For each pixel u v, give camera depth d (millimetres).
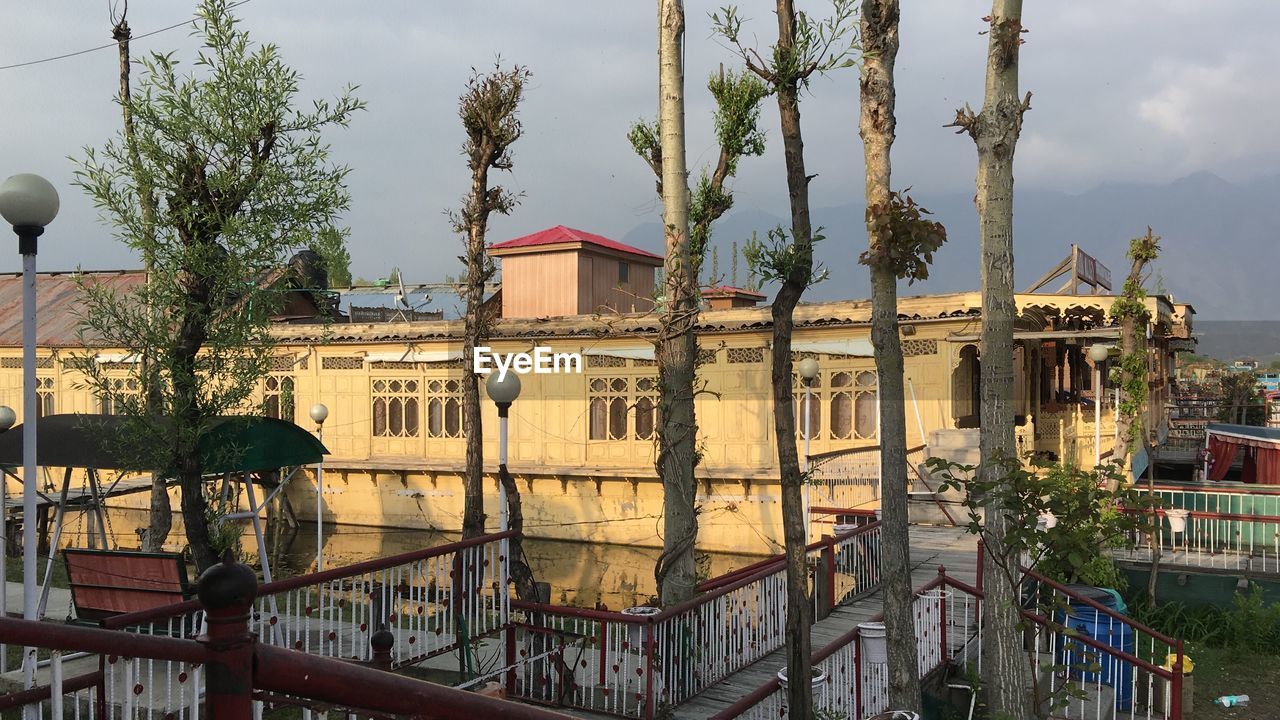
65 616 11000
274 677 1818
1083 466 21188
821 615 12047
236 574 1784
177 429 9203
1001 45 8133
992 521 8398
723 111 11523
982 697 10406
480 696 2268
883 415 7684
